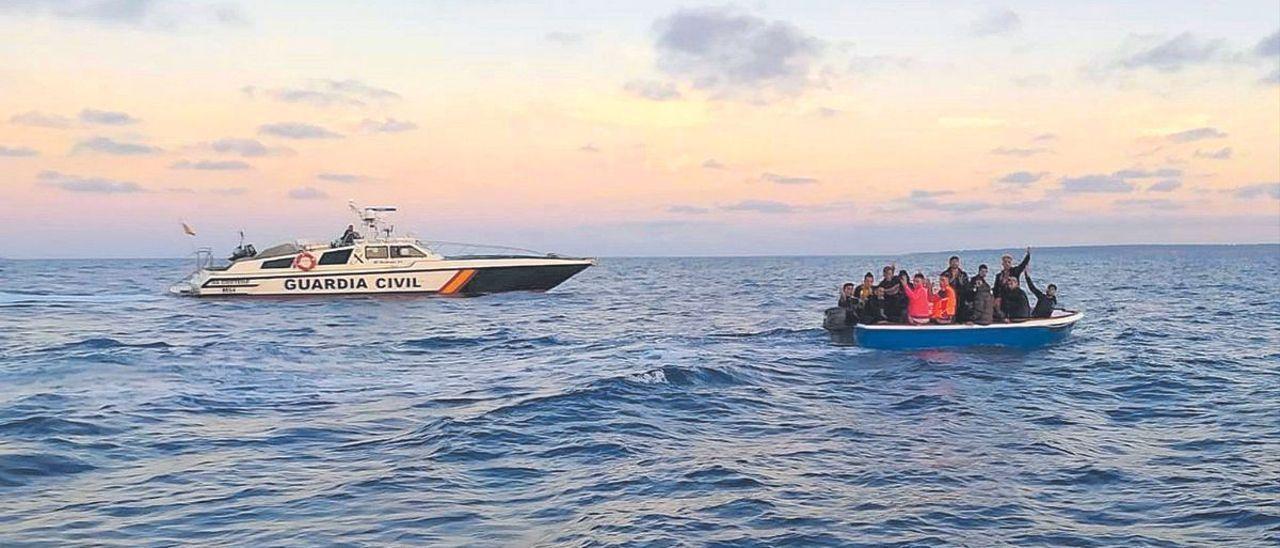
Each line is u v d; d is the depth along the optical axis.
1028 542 7.73
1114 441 11.52
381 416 13.16
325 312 33.00
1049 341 21.34
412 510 8.57
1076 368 17.95
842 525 8.15
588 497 8.99
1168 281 65.69
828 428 12.40
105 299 42.28
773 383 16.20
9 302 40.81
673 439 11.64
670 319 31.53
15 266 141.75
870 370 17.89
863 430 12.25
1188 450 10.98
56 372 17.36
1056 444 11.31
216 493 9.14
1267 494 8.97
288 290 37.47
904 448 11.15
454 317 31.39
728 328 27.77
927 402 14.34
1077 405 14.14
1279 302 40.16
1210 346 22.19
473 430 11.80
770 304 40.12
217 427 12.32
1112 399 14.69
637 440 11.49
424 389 15.77
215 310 34.34
